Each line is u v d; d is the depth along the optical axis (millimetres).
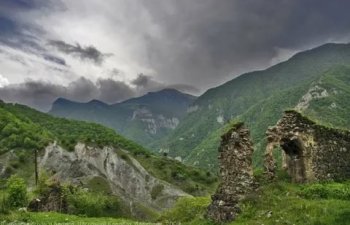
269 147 32844
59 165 139250
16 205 52906
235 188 30844
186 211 38969
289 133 33250
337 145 35125
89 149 151500
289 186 31562
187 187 143625
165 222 38500
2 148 145625
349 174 35031
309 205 26719
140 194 133625
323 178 33625
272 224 26156
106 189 124188
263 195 30125
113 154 152250
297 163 33531
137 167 150625
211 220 31266
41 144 150125
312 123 34156
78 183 124688
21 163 138375
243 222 28109
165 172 154000
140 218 86875
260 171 33406
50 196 59062
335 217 24219
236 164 31344
